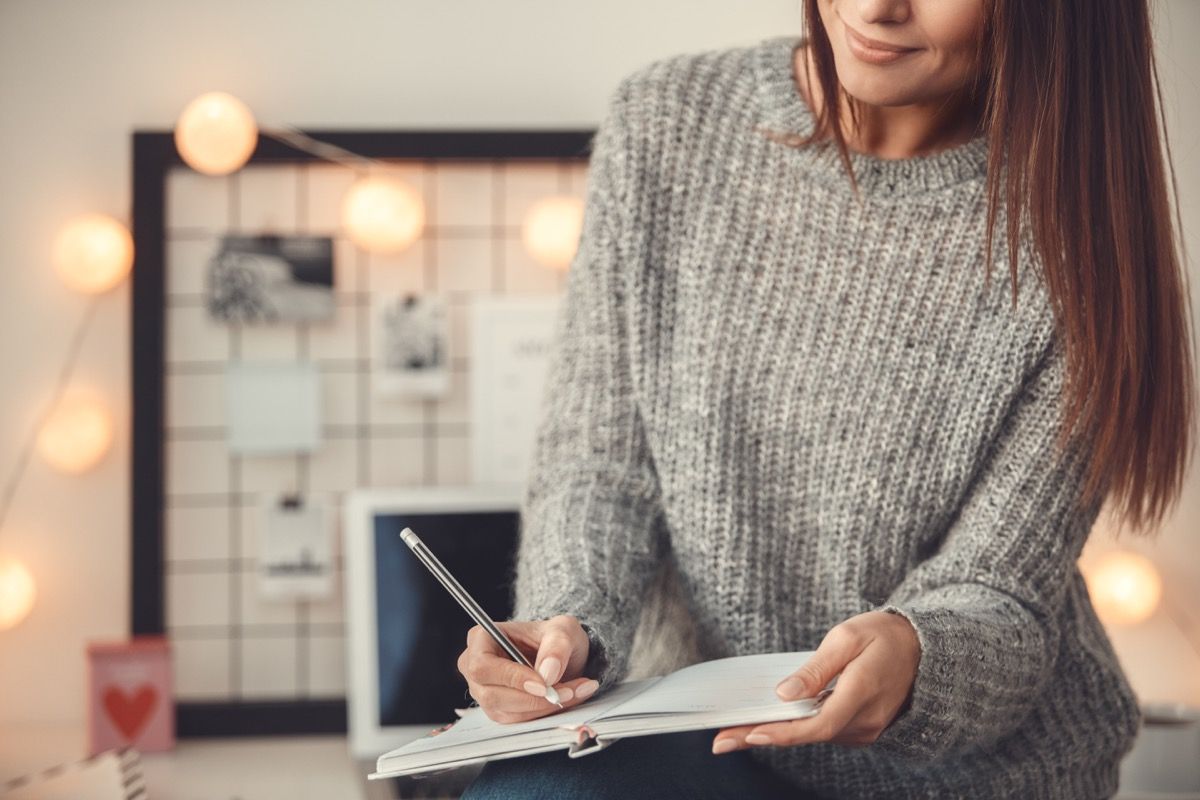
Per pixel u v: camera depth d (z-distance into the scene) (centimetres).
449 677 193
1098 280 91
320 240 201
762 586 100
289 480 204
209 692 203
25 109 196
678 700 72
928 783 97
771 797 91
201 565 202
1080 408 93
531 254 205
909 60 84
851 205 97
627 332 102
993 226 90
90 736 189
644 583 96
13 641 198
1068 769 100
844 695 71
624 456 101
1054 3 86
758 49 104
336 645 205
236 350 202
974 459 97
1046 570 94
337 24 200
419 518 196
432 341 204
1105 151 89
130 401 197
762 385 100
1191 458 99
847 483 99
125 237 193
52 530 198
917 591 95
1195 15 194
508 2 203
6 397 196
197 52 198
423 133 199
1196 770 174
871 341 98
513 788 79
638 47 205
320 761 189
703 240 101
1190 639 203
